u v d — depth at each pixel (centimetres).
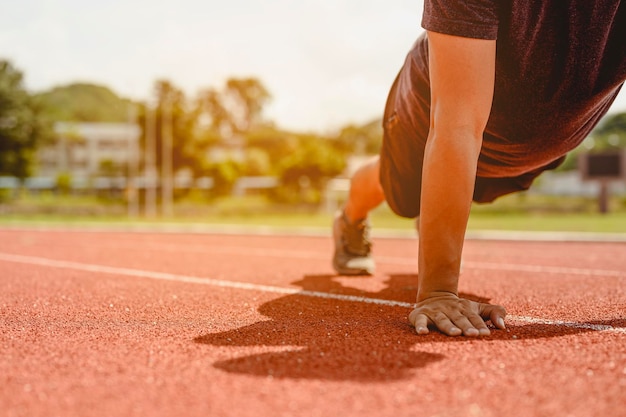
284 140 5850
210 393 150
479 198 341
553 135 254
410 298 327
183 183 3953
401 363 174
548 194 4088
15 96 3547
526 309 282
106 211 2941
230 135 6938
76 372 171
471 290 364
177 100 4375
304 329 229
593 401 141
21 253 705
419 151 304
